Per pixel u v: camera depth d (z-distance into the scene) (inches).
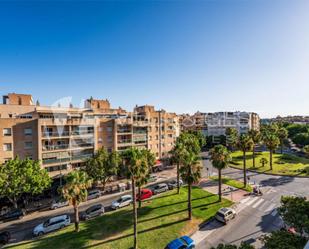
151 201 1460.4
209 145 4151.1
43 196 1665.8
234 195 1553.9
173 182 1829.5
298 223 691.4
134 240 930.1
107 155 1768.0
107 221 1190.9
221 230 1079.6
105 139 2133.4
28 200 1581.0
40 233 1112.2
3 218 1293.1
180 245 885.8
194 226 1106.1
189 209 1173.7
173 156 1603.1
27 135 1653.5
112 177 2082.9
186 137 2267.5
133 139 2338.8
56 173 1748.3
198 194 1572.3
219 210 1186.6
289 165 2447.1
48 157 1720.0
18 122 1619.1
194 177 1149.7
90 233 1062.4
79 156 1882.4
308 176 2014.0
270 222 1147.3
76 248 938.1
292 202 765.9
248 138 1755.7
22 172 1326.3
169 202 1422.2
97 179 1686.8
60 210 1439.5
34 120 1674.5
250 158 2920.8
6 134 1579.7
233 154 3253.0
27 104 2006.6
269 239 642.8
